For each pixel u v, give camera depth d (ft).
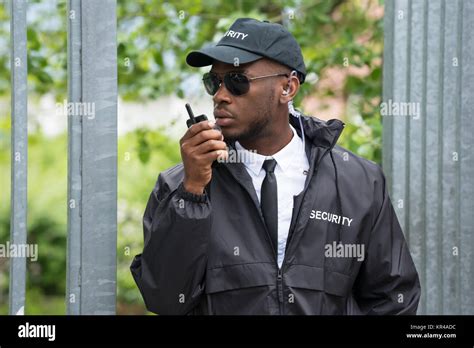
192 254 8.88
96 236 9.85
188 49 19.79
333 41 20.77
